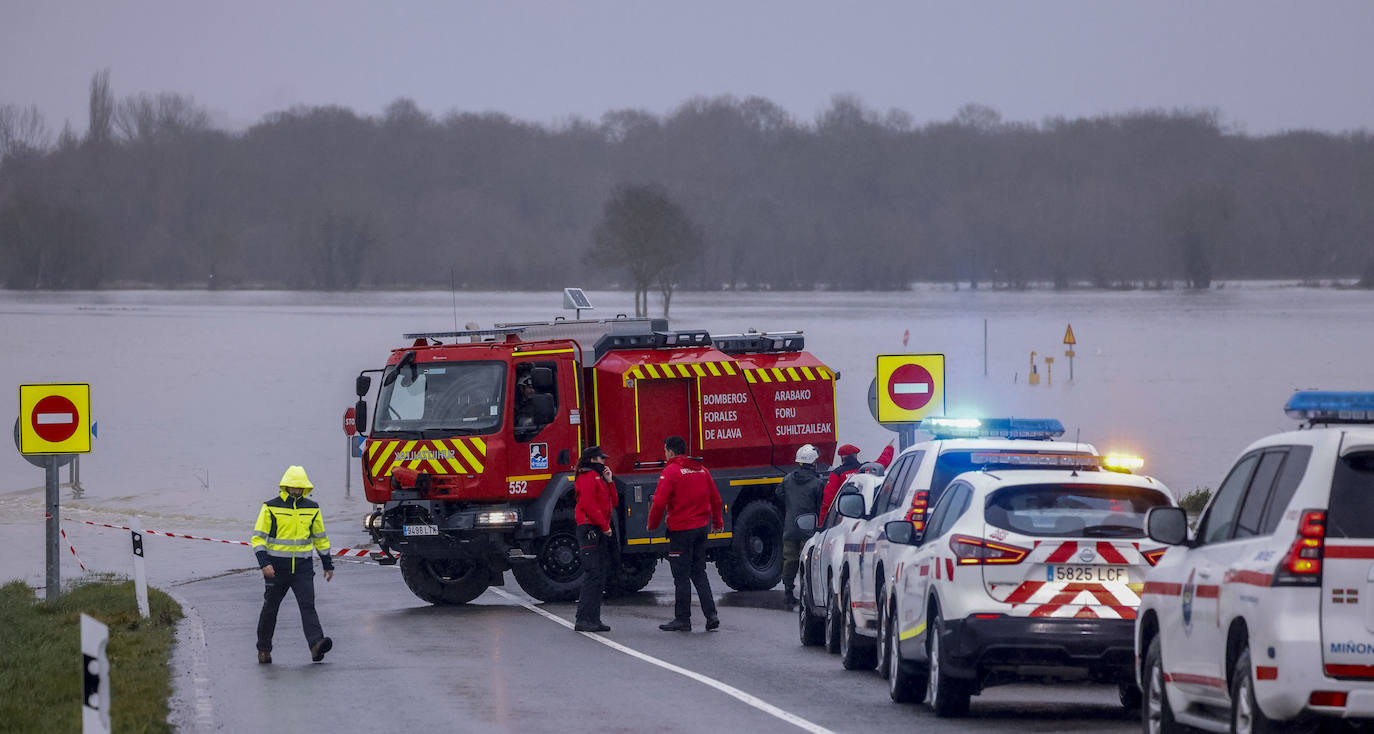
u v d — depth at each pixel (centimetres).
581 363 4553
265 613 3138
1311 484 1647
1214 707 1836
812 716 2480
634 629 3791
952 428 3038
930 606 2464
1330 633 1606
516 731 2345
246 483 7944
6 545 5962
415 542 4272
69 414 4041
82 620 1561
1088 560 2325
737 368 4800
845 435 9469
